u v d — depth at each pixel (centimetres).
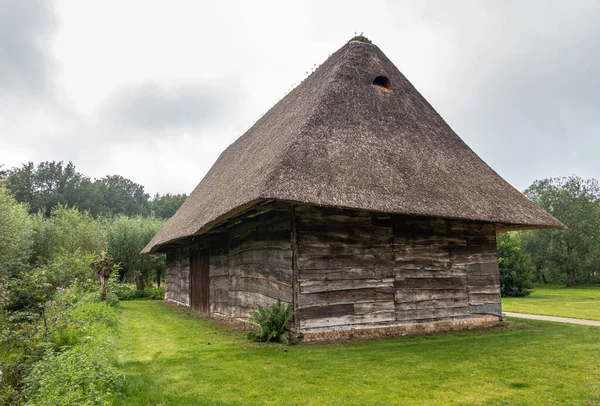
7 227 1362
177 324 1054
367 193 752
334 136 849
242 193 746
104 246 2269
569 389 493
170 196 7250
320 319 770
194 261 1465
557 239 3288
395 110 1038
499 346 733
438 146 1040
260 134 1316
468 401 452
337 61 1093
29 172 5322
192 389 489
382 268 852
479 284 980
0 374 477
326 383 510
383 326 833
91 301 1133
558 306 1549
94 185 6066
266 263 869
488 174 1069
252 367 581
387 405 439
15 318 759
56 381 426
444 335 846
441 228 949
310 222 789
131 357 653
